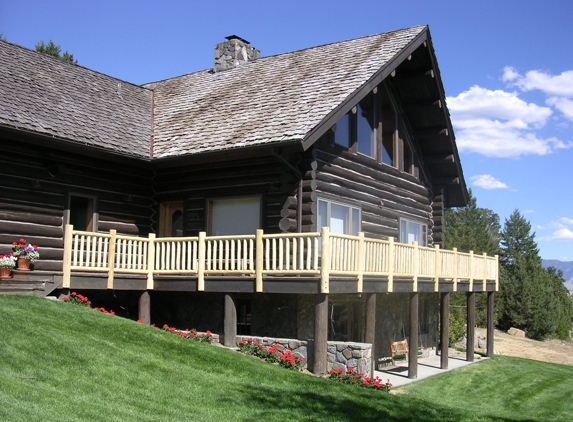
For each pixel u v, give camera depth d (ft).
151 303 57.11
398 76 67.15
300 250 44.04
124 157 54.19
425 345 74.84
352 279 45.98
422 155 76.79
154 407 28.45
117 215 57.93
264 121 52.70
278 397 33.45
